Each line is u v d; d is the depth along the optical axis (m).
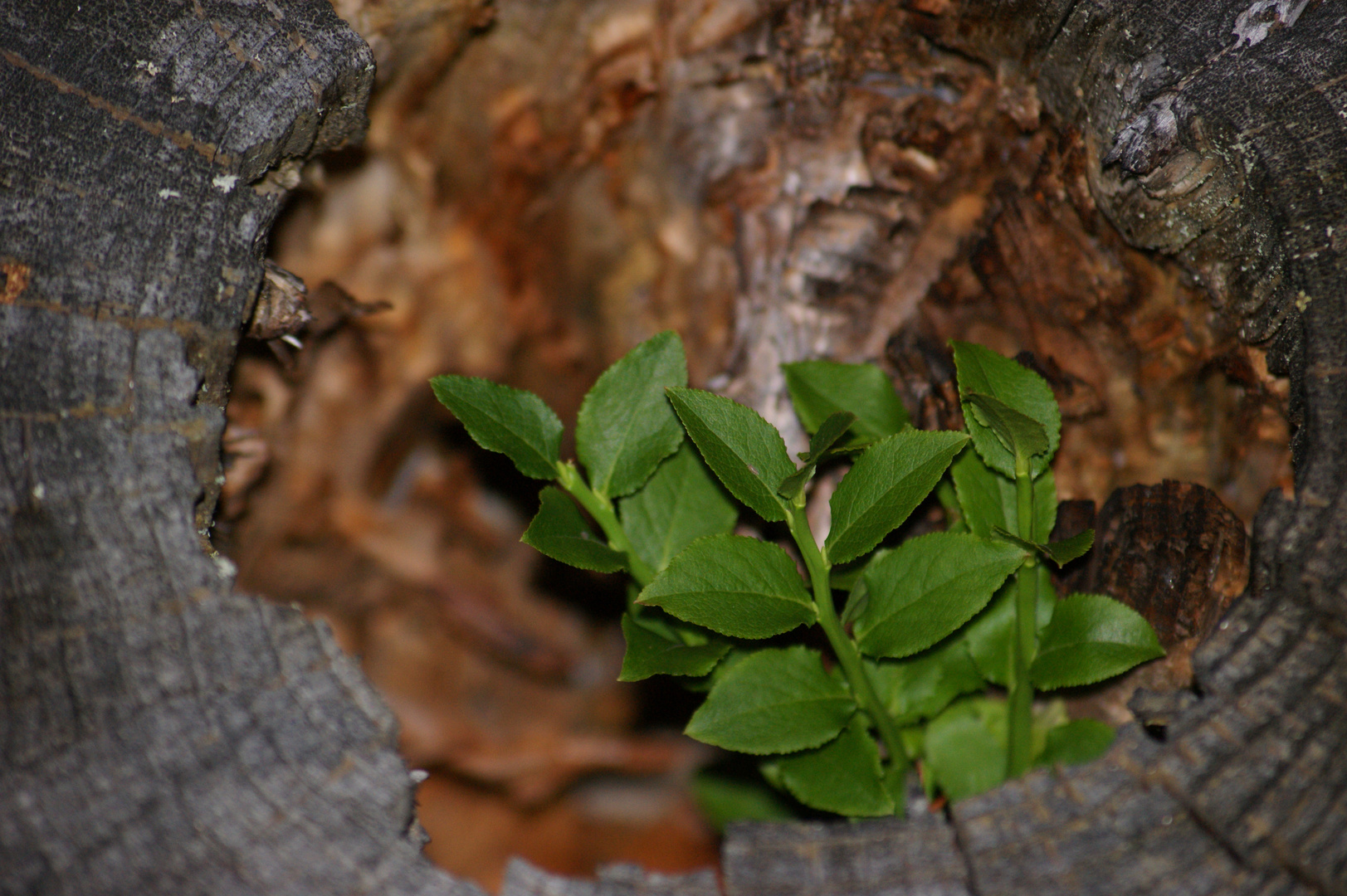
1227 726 0.33
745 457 0.34
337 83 0.36
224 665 0.33
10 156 0.34
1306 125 0.35
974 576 0.34
